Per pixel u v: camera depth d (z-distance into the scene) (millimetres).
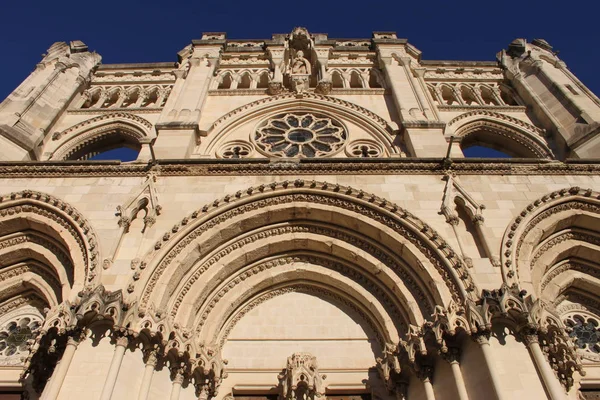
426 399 11266
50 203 14641
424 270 12898
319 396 12062
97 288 11383
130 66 27766
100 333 11047
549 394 9852
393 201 14750
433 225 13852
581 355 13609
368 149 21312
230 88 25469
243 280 15016
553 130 21781
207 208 14398
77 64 26172
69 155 22703
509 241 13203
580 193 14734
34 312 15148
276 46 27859
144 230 13789
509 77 26188
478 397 10289
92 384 10117
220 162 16062
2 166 15984
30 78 24203
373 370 13320
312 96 24141
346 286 14789
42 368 11234
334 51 27812
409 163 15961
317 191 15062
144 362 11219
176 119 21359
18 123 20828
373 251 14570
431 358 11695
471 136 23656
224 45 28250
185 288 13359
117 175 15891
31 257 15258
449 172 15695
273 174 15898
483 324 10766
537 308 11242
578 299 15102
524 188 15188
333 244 14977
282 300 15250
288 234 15305
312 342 14062
